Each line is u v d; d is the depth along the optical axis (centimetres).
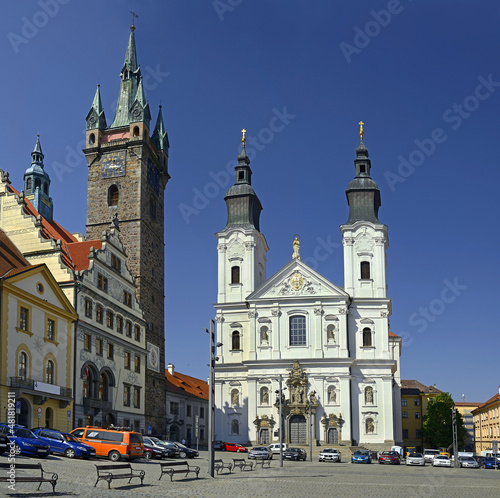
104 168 9900
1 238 6956
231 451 9375
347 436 9600
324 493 3331
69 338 6538
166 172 10712
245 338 10406
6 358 5500
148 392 9044
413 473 5653
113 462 4603
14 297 5669
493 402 13825
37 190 10731
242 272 10650
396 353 13712
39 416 5888
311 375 9875
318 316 10075
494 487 4206
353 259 10388
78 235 9794
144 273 9525
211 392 4309
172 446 6216
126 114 10319
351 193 10688
